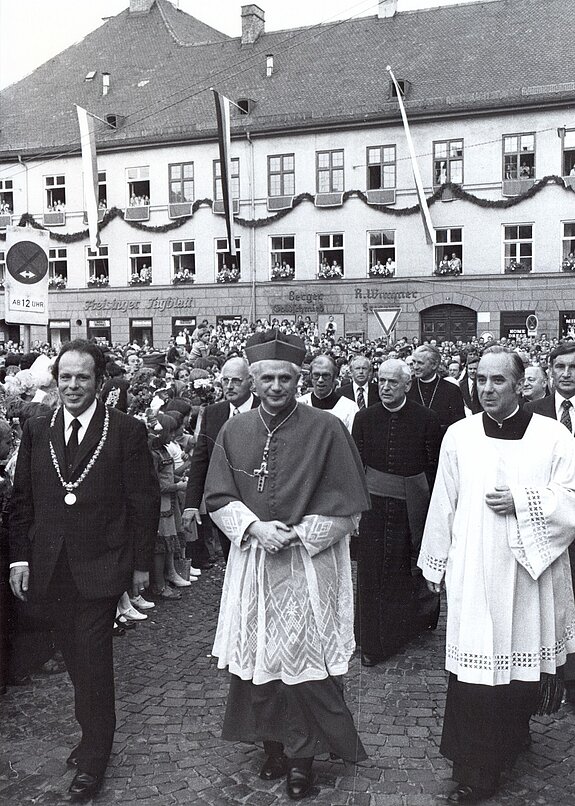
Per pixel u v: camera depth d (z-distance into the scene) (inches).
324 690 153.0
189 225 1407.5
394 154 1290.6
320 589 155.2
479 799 148.6
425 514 225.3
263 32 1557.6
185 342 1235.2
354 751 153.2
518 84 1248.2
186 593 289.3
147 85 1547.7
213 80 1491.1
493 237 1243.2
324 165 1328.7
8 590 198.2
